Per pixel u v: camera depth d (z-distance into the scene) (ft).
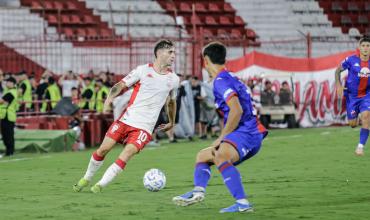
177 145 188.03
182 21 307.17
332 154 149.59
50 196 93.04
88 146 194.29
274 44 301.63
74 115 188.55
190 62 238.07
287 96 242.78
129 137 93.66
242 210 74.84
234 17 322.14
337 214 75.87
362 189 96.63
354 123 133.39
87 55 245.45
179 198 74.38
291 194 92.38
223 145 73.72
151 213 77.51
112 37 260.21
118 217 75.10
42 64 254.68
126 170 126.82
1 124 167.43
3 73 213.25
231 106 71.77
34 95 206.90
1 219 74.64
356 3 343.46
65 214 77.61
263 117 239.50
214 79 73.92
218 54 73.82
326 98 250.57
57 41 225.15
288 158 142.82
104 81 207.21
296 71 246.06
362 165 127.95
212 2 325.83
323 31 326.85
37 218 75.10
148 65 93.45
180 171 124.77
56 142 176.76
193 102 211.00
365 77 129.59
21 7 271.28
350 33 328.90
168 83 93.45
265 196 90.68
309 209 79.51
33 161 148.87
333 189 96.89
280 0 331.57
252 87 233.14
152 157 152.66
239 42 271.08
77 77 212.64
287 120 243.40
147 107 93.15
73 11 295.07
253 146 74.43
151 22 303.89
